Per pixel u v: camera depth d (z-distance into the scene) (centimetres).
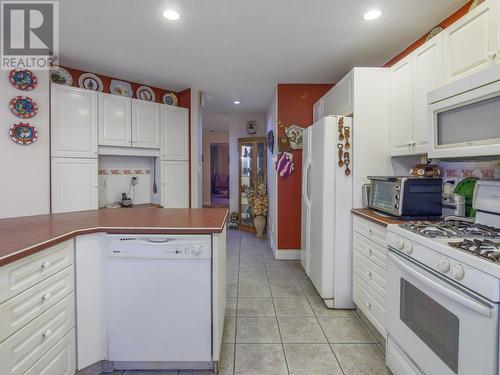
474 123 145
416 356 145
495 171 180
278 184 405
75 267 160
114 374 175
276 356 195
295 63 319
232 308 263
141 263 171
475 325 109
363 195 255
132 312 172
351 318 246
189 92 414
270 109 486
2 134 262
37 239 138
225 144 1042
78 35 254
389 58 305
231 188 635
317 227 280
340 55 297
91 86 344
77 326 161
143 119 371
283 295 291
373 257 211
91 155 326
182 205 412
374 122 253
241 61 313
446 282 125
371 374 177
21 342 121
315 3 206
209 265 171
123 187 389
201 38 259
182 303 172
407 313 154
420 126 208
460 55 170
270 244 481
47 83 286
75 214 221
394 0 202
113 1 204
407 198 198
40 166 281
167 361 176
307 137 322
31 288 127
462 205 196
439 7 211
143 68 333
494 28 147
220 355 194
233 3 206
